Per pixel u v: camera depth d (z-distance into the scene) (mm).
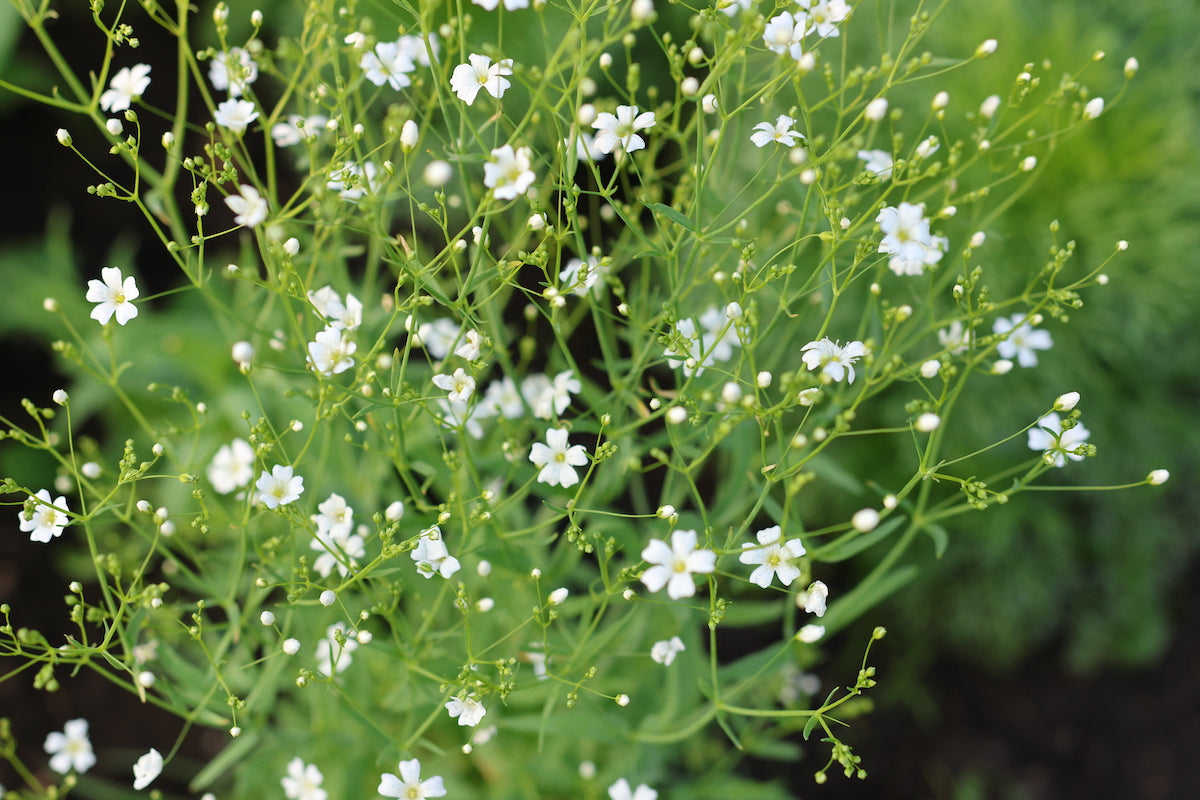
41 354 801
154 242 850
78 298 740
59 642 700
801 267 568
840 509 695
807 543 502
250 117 498
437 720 578
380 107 661
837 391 512
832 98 484
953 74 648
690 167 505
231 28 773
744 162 615
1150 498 694
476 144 517
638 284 549
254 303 546
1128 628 761
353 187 474
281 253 471
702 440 521
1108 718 788
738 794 586
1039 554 699
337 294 515
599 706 511
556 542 598
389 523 499
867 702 583
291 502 476
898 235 469
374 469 548
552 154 536
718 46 504
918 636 766
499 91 474
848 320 628
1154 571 732
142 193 862
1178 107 655
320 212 517
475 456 533
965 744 775
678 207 508
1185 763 772
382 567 504
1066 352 650
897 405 662
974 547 689
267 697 500
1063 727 783
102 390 665
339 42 560
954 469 667
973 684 796
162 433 490
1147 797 760
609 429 495
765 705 605
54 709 688
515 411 532
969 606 708
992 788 757
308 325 507
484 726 521
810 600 464
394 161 571
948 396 513
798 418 639
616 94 685
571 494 512
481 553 508
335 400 482
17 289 743
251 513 520
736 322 468
